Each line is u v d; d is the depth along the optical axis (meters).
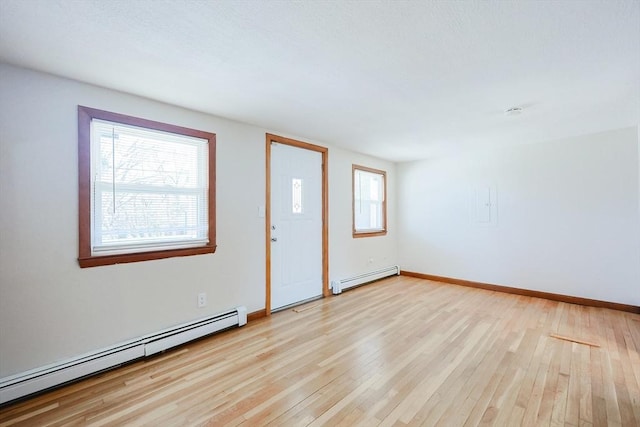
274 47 1.80
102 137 2.37
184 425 1.68
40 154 2.07
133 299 2.47
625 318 3.30
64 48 1.79
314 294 4.11
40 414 1.78
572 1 1.40
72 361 2.09
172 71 2.09
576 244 3.87
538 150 4.14
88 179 2.25
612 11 1.47
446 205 5.06
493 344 2.67
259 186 3.42
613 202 3.62
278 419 1.72
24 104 2.02
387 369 2.26
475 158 4.74
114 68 2.04
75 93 2.21
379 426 1.66
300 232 3.94
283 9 1.45
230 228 3.13
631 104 2.73
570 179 3.90
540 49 1.82
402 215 5.63
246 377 2.16
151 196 2.61
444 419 1.71
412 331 2.97
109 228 2.39
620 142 3.56
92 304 2.27
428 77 2.19
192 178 2.87
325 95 2.52
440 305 3.80
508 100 2.64
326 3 1.41
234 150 3.18
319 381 2.10
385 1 1.39
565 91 2.44
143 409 1.82
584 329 2.99
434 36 1.69
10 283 1.96
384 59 1.94
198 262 2.88
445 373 2.19
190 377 2.17
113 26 1.58
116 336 2.38
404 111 2.91
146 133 2.59
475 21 1.55
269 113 2.96
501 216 4.46
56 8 1.42
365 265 4.98
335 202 4.43
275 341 2.77
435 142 4.15
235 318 3.04
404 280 5.20
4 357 1.93
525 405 1.83
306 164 4.01
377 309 3.66
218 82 2.27
